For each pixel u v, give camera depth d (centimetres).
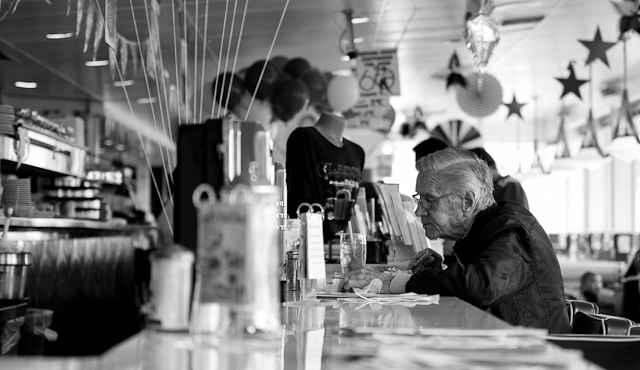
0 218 509
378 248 373
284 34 855
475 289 232
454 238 275
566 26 875
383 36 905
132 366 105
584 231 1641
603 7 794
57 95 1059
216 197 158
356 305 208
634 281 671
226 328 116
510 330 143
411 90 1288
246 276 115
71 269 656
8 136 635
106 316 773
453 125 880
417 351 120
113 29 398
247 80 688
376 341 133
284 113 705
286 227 270
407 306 204
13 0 600
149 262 130
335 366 113
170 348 118
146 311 128
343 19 805
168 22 731
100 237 752
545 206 1780
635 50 988
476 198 263
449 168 268
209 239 116
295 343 135
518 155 1806
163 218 411
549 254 251
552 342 183
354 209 402
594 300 840
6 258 400
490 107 918
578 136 1659
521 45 975
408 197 427
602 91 1268
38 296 570
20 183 602
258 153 156
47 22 730
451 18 823
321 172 450
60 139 751
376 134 786
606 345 181
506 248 243
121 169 1227
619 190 1496
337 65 1020
